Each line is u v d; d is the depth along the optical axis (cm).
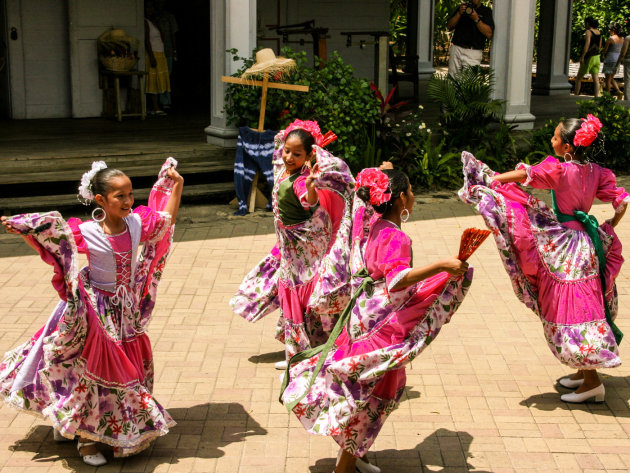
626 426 449
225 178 983
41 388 409
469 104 1047
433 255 753
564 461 411
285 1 1387
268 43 1384
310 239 477
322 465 406
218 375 507
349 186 457
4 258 743
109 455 416
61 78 1209
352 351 382
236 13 942
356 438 377
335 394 373
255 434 436
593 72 1708
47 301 632
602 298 473
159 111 1281
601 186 483
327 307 459
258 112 928
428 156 1020
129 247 400
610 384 504
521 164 476
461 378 508
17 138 1015
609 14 2167
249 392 485
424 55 1775
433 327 372
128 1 1209
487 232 342
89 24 1192
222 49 956
